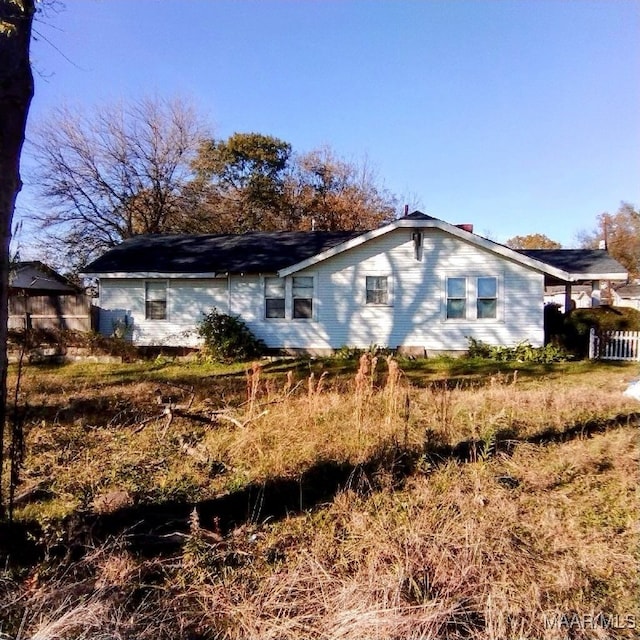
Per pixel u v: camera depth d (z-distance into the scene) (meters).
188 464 5.16
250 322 15.89
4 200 3.08
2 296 3.19
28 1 3.14
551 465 4.91
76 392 9.23
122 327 16.42
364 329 15.31
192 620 2.75
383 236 15.12
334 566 3.21
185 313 16.39
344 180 37.91
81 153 24.97
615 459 5.06
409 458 5.06
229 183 35.97
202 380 11.05
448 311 14.90
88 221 25.55
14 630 2.58
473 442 5.37
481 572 3.01
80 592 2.83
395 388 6.70
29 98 3.21
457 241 14.77
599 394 8.41
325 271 15.46
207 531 3.61
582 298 36.38
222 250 17.56
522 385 10.12
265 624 2.71
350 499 4.16
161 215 27.56
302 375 11.97
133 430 6.36
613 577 3.08
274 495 4.40
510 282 14.58
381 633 2.52
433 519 3.72
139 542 3.54
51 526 3.48
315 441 5.55
